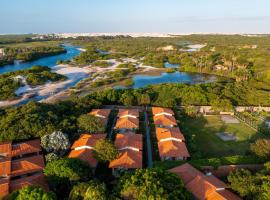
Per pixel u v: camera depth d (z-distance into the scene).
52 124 65.56
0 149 58.25
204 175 47.19
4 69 174.38
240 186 41.84
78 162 45.66
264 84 121.69
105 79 142.00
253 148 54.84
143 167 55.38
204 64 170.25
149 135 71.12
